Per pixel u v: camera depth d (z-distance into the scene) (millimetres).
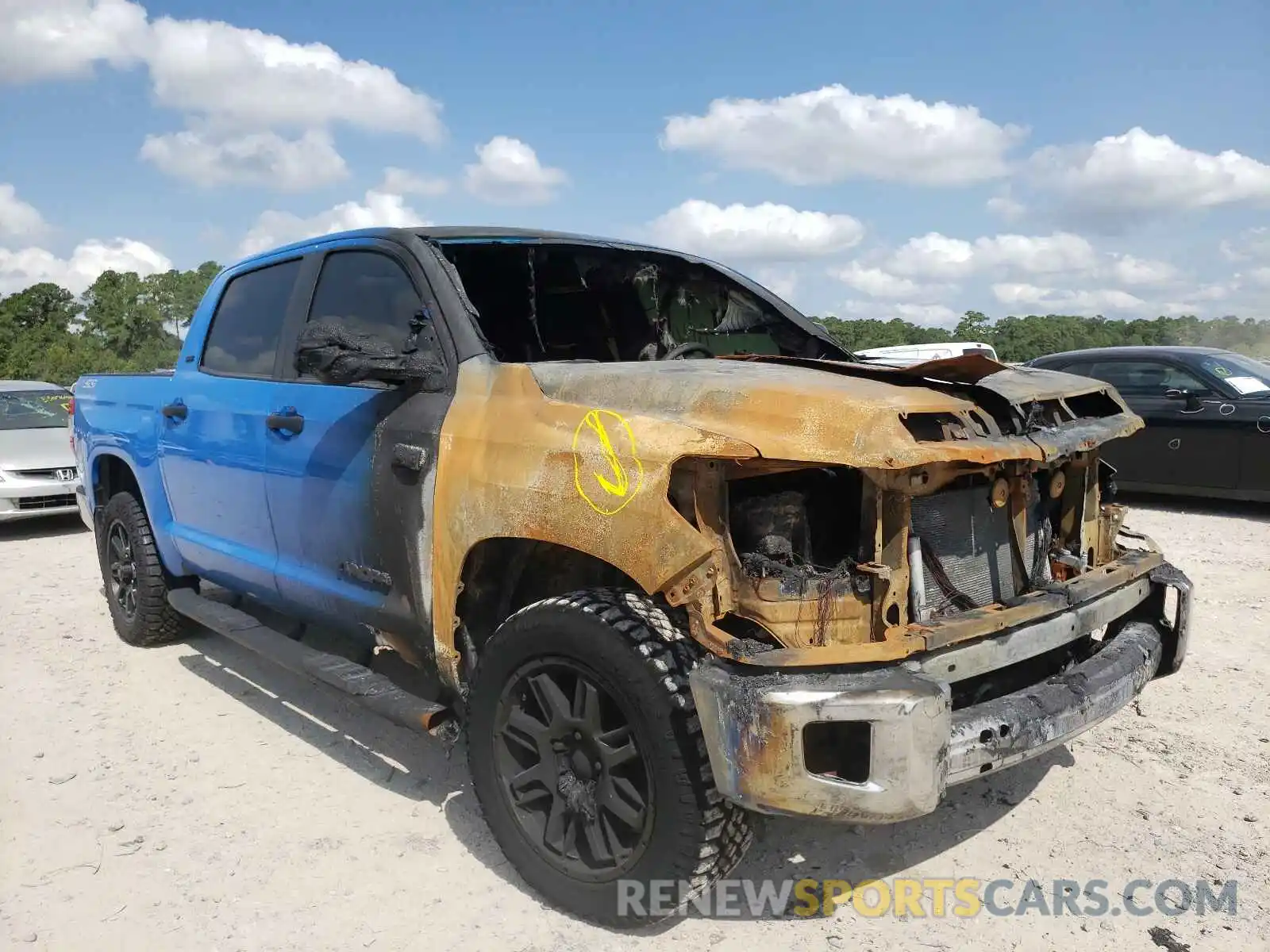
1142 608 3318
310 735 4070
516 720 2832
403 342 3369
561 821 2773
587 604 2617
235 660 5055
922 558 2551
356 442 3342
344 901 2838
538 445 2742
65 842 3182
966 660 2486
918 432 2473
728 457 2377
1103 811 3359
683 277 4422
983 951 2611
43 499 9211
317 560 3609
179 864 3045
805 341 4438
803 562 2521
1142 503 9984
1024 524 2863
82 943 2641
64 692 4590
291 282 3984
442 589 3018
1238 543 7789
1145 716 4152
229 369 4262
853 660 2295
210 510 4316
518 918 2754
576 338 4258
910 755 2240
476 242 3605
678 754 2424
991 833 3232
